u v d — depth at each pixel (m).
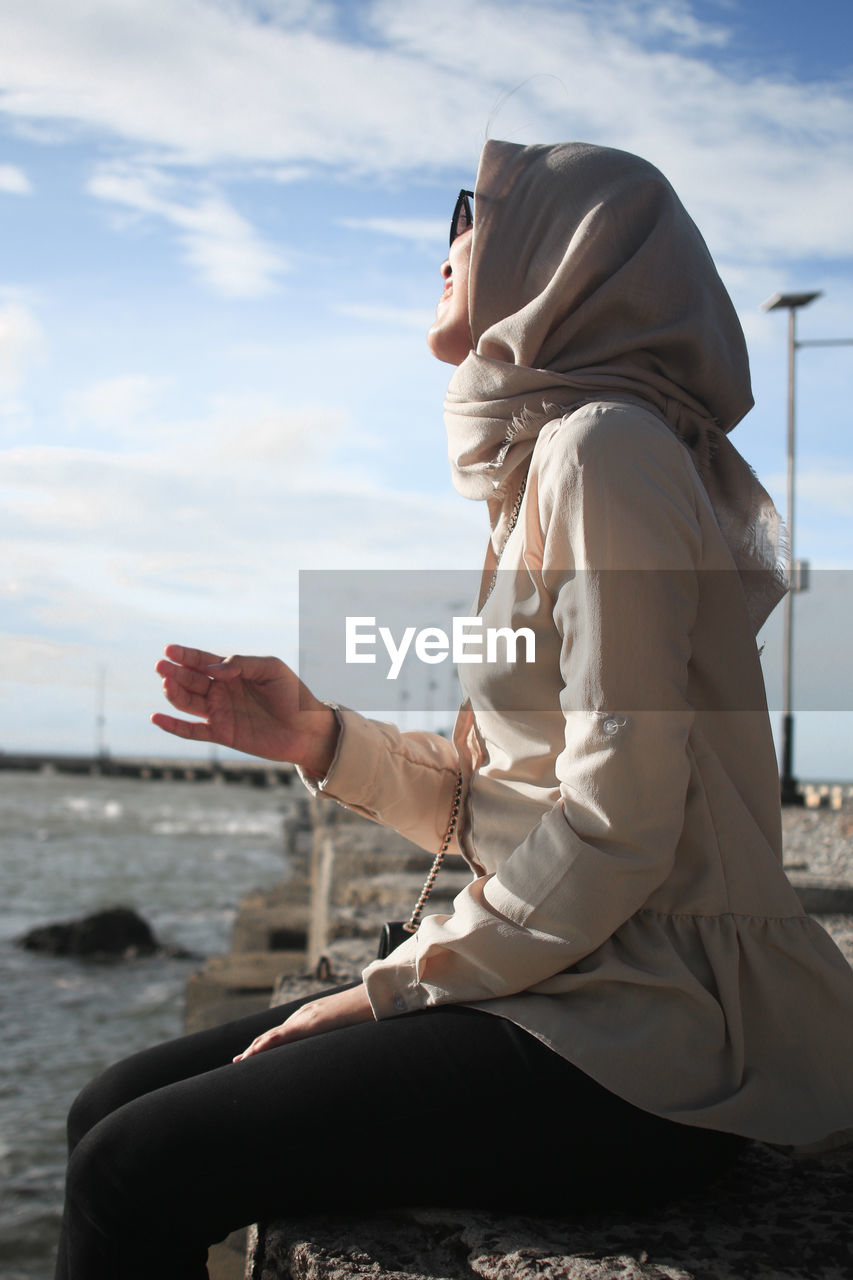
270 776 113.00
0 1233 6.05
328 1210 1.44
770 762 1.57
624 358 1.66
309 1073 1.39
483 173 1.76
